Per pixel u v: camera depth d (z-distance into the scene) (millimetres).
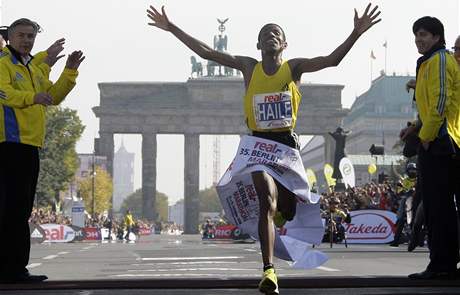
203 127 155500
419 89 10219
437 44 10188
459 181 10312
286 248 9172
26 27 10086
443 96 9930
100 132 154375
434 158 10172
